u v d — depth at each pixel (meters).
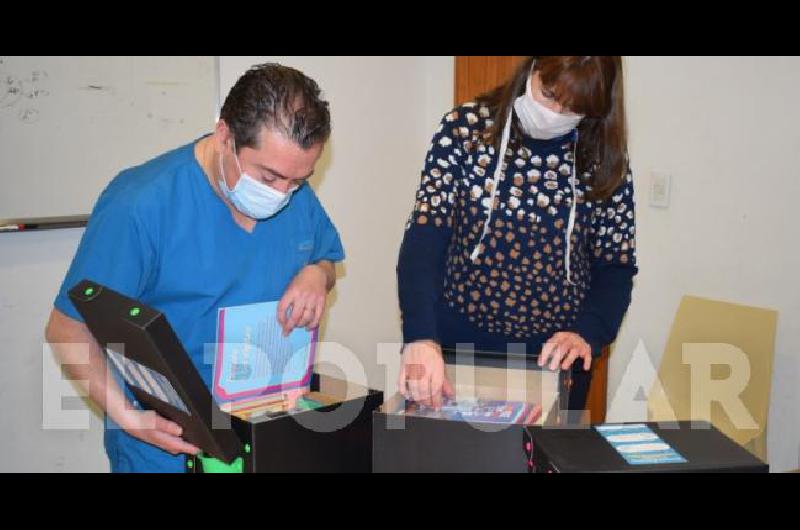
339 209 2.78
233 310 1.07
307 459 1.02
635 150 2.44
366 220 2.88
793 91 2.04
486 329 1.44
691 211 2.33
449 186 1.39
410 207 3.04
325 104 1.07
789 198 2.09
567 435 0.93
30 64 1.93
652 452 0.89
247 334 1.10
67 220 2.04
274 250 1.28
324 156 2.68
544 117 1.23
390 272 3.00
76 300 0.90
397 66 2.87
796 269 2.10
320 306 1.21
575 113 1.19
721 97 2.20
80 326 1.08
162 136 2.20
